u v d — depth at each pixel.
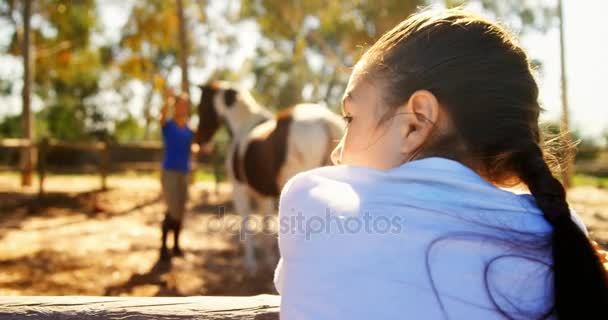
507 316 0.57
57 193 9.83
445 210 0.60
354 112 0.71
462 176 0.62
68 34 15.95
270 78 27.08
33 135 12.43
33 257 5.18
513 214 0.61
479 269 0.58
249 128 5.06
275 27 13.88
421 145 0.66
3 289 4.14
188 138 5.18
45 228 6.81
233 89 5.22
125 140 34.81
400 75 0.67
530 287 0.58
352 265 0.58
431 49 0.66
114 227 7.00
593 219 6.64
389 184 0.63
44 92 27.33
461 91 0.64
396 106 0.67
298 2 12.73
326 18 12.80
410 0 9.80
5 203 8.66
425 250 0.58
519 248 0.59
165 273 4.78
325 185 0.65
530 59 0.69
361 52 0.81
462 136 0.65
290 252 0.64
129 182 12.41
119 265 5.02
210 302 1.12
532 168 0.63
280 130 4.45
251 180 4.71
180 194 5.20
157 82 9.20
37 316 1.07
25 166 11.09
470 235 0.59
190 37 20.09
